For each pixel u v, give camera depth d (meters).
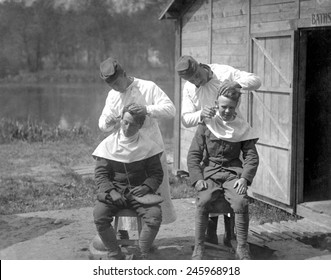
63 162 13.05
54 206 8.27
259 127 7.81
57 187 9.89
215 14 9.08
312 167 8.05
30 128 17.06
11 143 16.28
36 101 20.28
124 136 4.88
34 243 6.06
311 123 8.19
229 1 8.60
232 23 8.52
